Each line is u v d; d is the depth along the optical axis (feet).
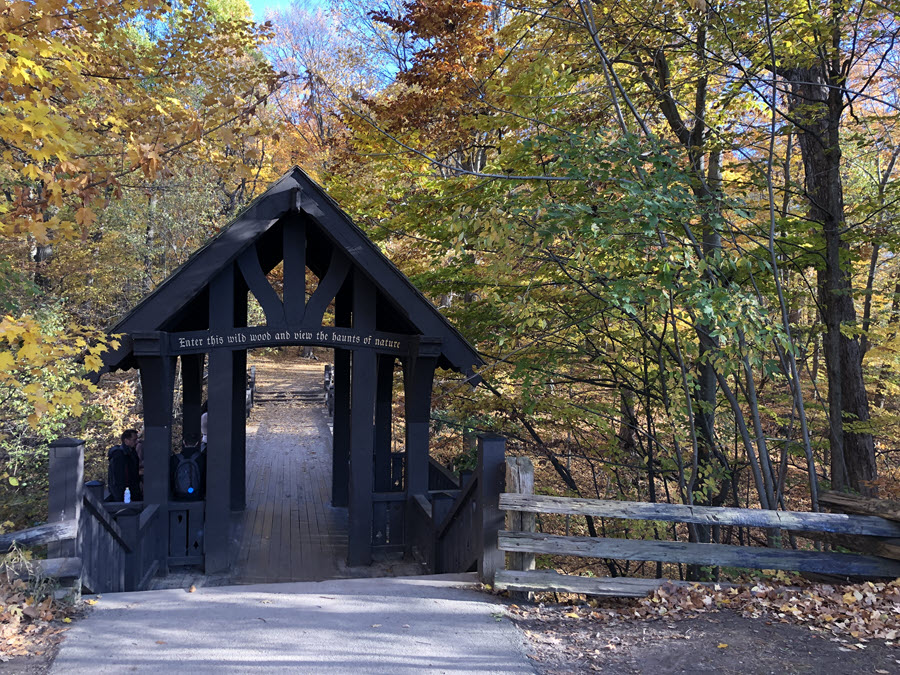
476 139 37.37
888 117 32.12
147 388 26.00
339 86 60.13
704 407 31.55
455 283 35.01
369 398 28.48
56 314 43.60
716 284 21.54
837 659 13.64
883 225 31.96
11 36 15.51
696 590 17.26
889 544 17.30
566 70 29.45
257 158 23.16
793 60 29.55
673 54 33.30
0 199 19.29
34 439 43.42
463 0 32.07
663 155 21.68
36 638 14.23
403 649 14.07
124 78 26.04
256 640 14.42
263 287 27.32
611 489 42.65
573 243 22.75
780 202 37.78
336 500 38.11
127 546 22.47
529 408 31.50
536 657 13.85
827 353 34.94
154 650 13.78
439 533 24.76
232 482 36.94
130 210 63.16
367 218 38.73
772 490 25.04
